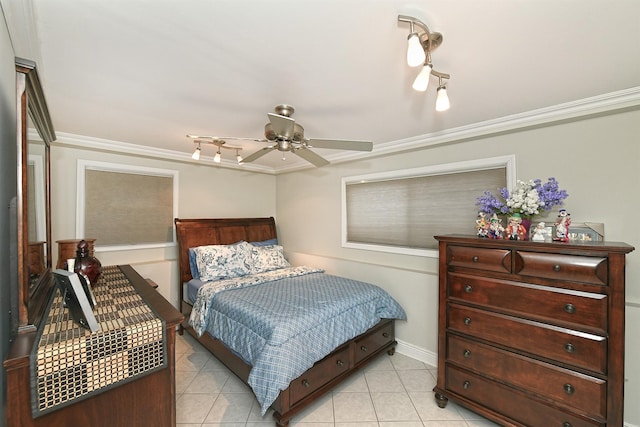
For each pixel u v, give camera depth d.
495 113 2.13
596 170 1.95
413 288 2.90
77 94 1.80
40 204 1.67
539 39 1.24
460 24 1.14
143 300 1.48
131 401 1.13
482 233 2.04
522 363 1.72
